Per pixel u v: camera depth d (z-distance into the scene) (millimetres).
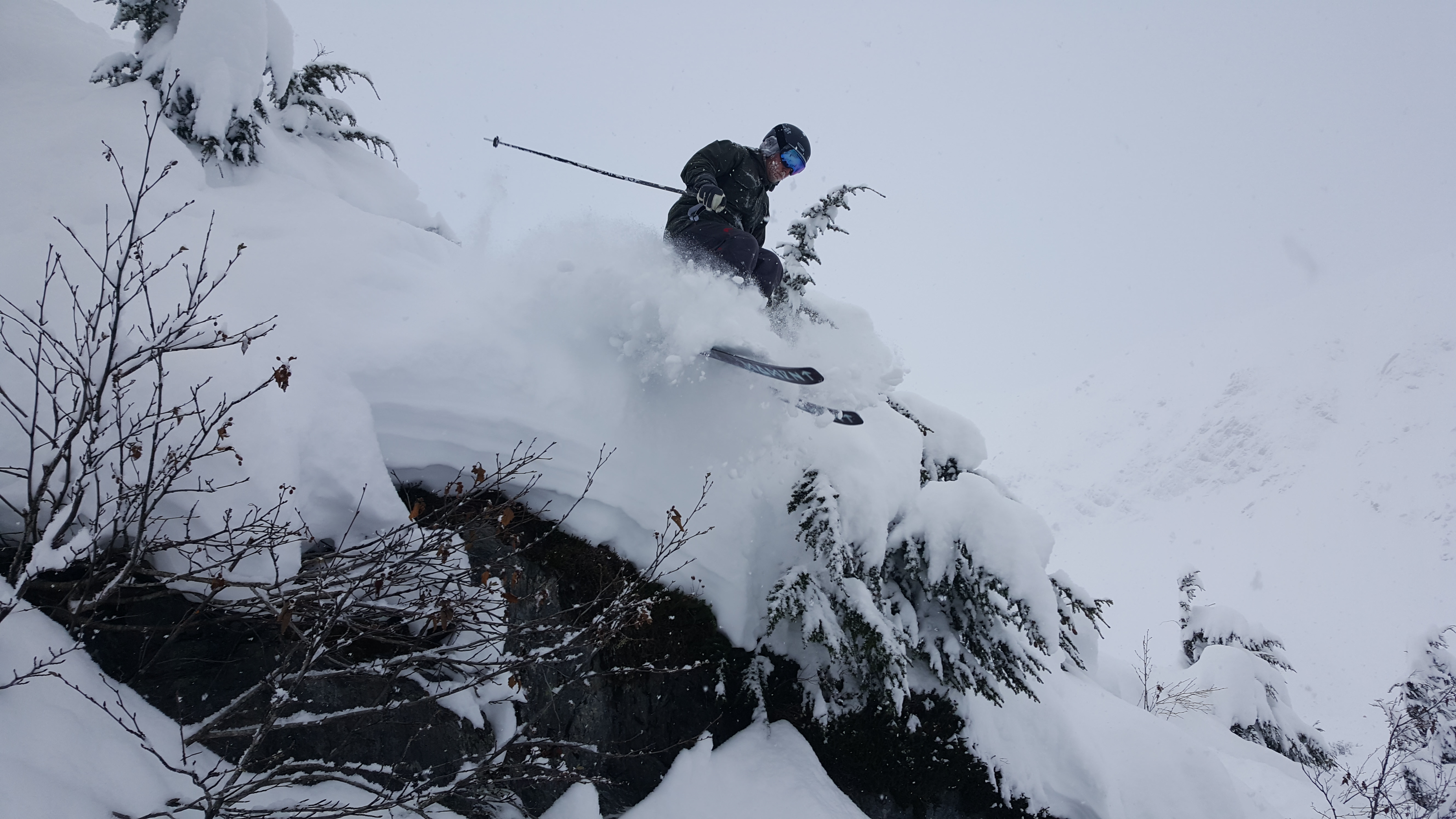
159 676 2377
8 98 3350
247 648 2557
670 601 3797
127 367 2402
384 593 2705
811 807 3648
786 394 4086
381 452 2928
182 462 2334
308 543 2625
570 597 3432
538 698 3227
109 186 2955
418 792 2424
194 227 3102
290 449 2568
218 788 2252
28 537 2072
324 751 2590
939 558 4180
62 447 2029
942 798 4395
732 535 4012
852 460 4098
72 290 2100
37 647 2102
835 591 3953
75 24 4109
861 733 4215
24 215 2756
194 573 2238
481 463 3244
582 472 3516
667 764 3756
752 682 4051
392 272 3447
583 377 3652
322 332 2998
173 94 3623
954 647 4316
